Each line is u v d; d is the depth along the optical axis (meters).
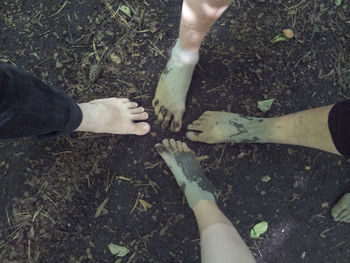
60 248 1.50
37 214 1.51
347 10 1.66
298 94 1.61
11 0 1.64
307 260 1.56
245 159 1.56
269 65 1.62
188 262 1.52
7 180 1.53
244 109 1.59
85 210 1.52
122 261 1.51
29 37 1.62
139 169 1.55
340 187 1.58
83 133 1.55
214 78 1.61
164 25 1.64
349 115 1.05
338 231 1.58
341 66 1.64
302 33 1.65
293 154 1.58
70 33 1.63
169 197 1.54
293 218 1.57
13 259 1.48
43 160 1.53
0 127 1.00
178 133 1.56
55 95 1.09
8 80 0.88
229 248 1.01
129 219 1.53
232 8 1.65
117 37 1.62
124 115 1.48
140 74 1.60
